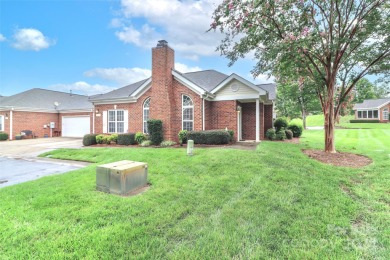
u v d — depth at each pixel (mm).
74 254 2605
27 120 21859
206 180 5566
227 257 2604
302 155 8773
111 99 15688
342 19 8977
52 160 9883
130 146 12938
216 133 11633
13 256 2580
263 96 14039
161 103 12992
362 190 4953
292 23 8055
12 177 6926
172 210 3859
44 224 3322
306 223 3406
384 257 2625
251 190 4812
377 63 9438
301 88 12156
